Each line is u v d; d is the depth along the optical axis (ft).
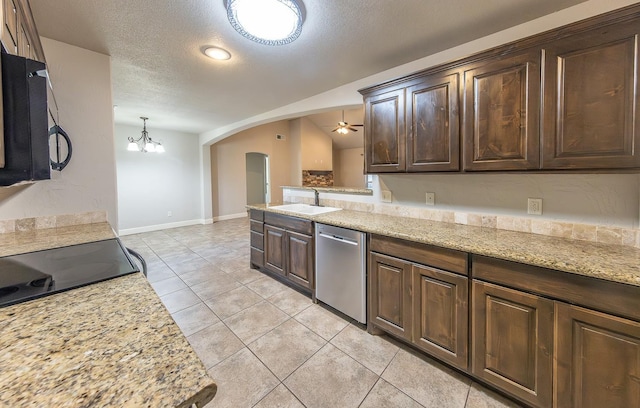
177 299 8.71
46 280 3.29
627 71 4.00
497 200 6.35
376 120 7.22
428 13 5.53
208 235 17.83
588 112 4.33
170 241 16.22
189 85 9.71
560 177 5.49
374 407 4.69
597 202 5.13
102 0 4.99
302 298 8.77
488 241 5.21
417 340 5.78
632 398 3.51
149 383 1.64
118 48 6.84
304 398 4.89
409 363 5.74
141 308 2.62
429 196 7.52
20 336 2.11
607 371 3.66
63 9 5.24
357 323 7.28
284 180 27.89
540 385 4.22
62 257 4.21
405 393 4.97
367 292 6.82
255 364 5.74
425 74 6.20
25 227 6.14
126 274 3.51
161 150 17.38
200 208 21.85
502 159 5.24
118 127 17.60
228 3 4.78
